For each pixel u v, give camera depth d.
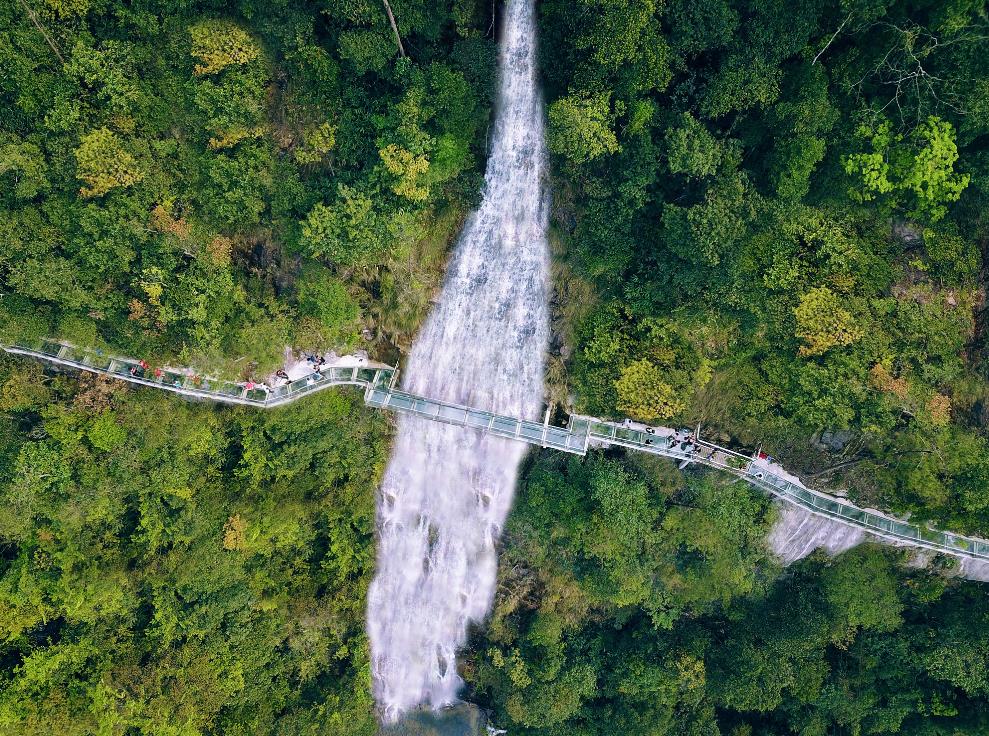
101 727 39.31
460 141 34.31
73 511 39.56
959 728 40.41
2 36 30.84
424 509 46.47
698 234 30.61
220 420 42.03
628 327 37.69
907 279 33.75
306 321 39.78
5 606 39.09
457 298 40.53
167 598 42.50
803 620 41.12
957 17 26.41
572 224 36.72
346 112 33.41
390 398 41.94
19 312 37.06
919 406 33.78
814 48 29.58
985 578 39.78
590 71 29.72
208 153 34.47
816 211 33.22
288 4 30.52
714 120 32.28
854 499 38.62
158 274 36.41
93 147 32.28
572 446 39.94
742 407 37.53
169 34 31.95
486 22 32.53
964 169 30.56
